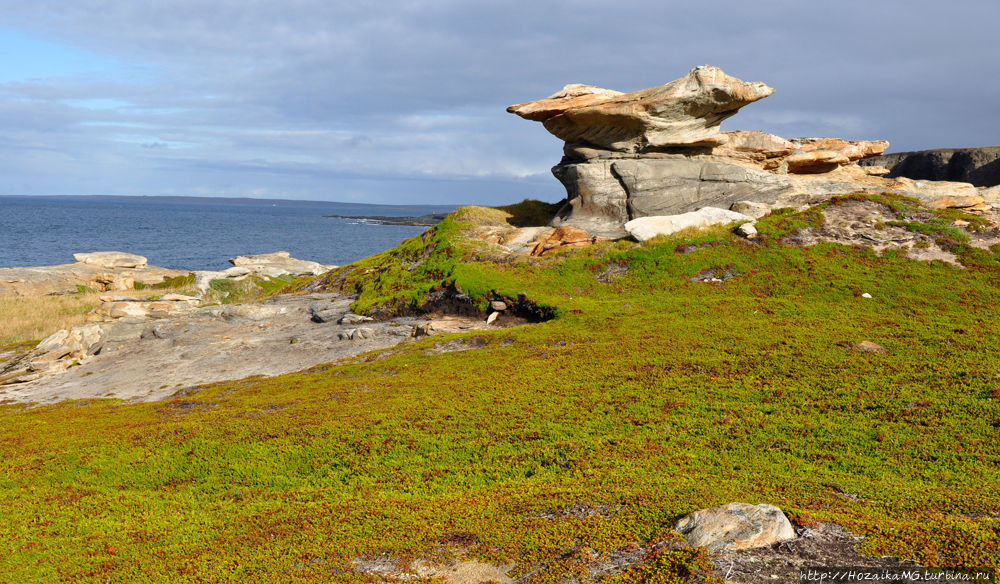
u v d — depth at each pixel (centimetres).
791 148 4566
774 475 1434
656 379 2219
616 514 1223
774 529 1017
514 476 1619
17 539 1460
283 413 2264
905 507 1191
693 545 1005
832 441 1634
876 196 4184
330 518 1402
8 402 3153
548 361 2572
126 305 4622
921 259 3491
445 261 4412
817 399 1917
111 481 1842
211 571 1191
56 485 1830
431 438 1903
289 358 3403
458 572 1073
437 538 1227
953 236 3638
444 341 3153
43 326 5000
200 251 14838
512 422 1969
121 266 7681
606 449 1697
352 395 2439
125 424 2352
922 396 1844
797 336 2528
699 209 4269
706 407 1945
